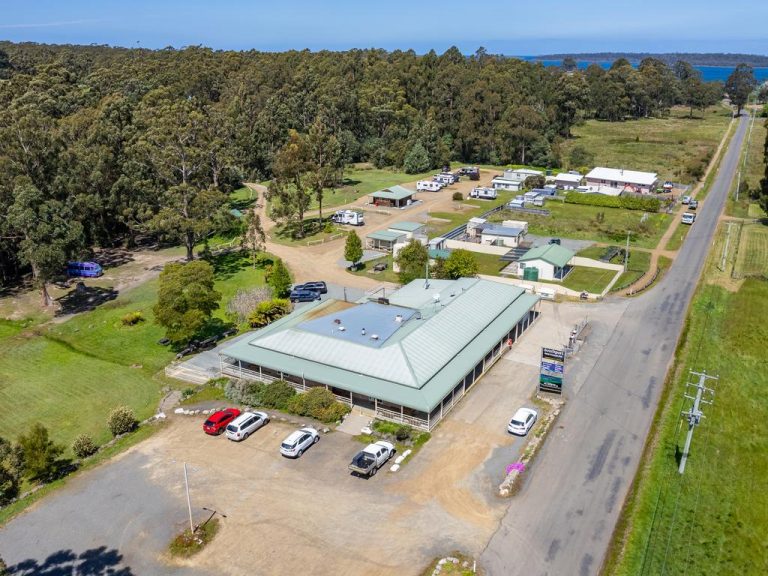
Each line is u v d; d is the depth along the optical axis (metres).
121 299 73.19
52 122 91.94
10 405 50.31
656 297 70.12
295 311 58.88
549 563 31.69
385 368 46.06
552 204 120.50
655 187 127.62
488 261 85.00
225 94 173.00
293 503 36.53
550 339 59.03
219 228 84.94
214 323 65.69
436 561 31.92
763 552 33.56
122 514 36.03
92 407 49.66
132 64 192.38
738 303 68.00
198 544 33.34
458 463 40.03
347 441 42.75
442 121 173.12
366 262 85.12
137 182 86.31
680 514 35.59
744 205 113.50
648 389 49.50
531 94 184.62
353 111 165.50
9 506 36.91
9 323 67.31
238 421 43.31
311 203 118.88
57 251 68.25
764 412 47.50
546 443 42.16
